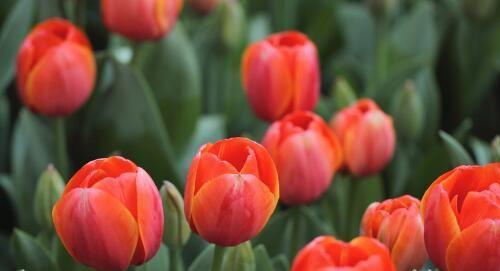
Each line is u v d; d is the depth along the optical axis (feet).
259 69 4.42
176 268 3.98
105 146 4.79
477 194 3.53
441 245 3.55
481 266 3.53
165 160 4.73
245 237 3.64
